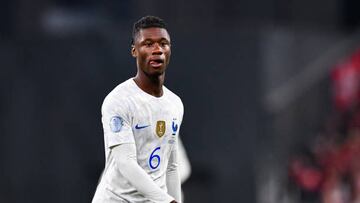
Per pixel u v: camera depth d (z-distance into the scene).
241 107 41.75
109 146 16.86
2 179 43.22
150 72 16.94
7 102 43.28
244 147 41.72
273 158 41.97
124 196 17.34
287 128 42.31
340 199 42.78
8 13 50.66
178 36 42.16
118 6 55.78
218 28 42.31
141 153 17.25
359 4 58.38
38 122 43.03
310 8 53.16
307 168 42.53
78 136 42.69
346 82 43.34
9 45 43.44
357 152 42.91
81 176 42.62
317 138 42.91
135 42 17.11
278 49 42.25
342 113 43.22
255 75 41.75
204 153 41.91
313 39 43.25
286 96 42.19
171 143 17.75
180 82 42.03
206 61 41.94
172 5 50.47
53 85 42.94
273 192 41.94
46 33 48.97
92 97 42.66
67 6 54.91
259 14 51.88
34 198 43.00
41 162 42.94
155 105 17.22
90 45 42.69
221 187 41.91
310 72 42.88
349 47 43.59
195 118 41.91
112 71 42.47
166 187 18.16
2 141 43.25
